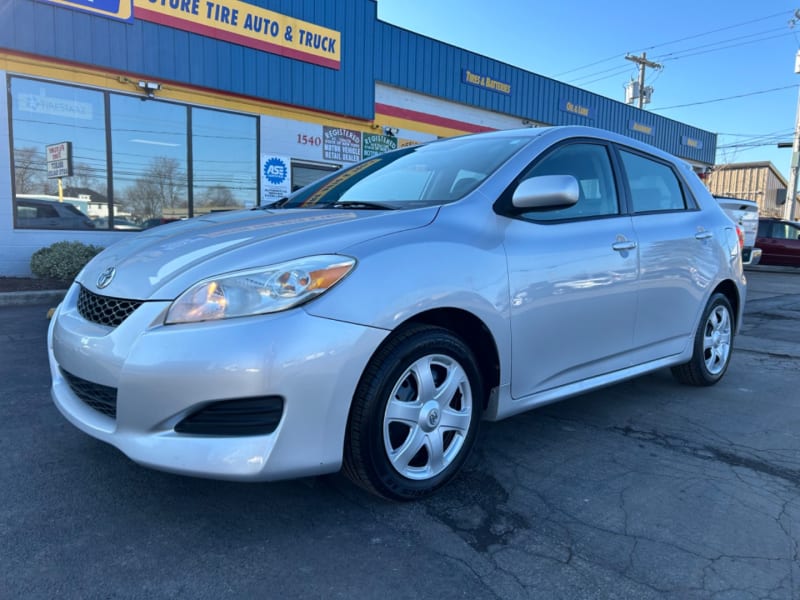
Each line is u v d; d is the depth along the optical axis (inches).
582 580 78.2
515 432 132.9
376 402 87.7
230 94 426.3
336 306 83.3
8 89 339.9
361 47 502.9
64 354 93.8
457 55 589.6
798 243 672.4
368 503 97.5
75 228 373.7
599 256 123.3
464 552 84.1
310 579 77.0
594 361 126.4
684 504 99.8
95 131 374.0
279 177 463.2
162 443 80.2
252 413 80.1
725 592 76.2
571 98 738.2
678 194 161.5
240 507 95.1
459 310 97.6
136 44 377.1
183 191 417.1
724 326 173.5
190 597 72.8
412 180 127.0
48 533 86.0
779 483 108.7
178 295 83.4
